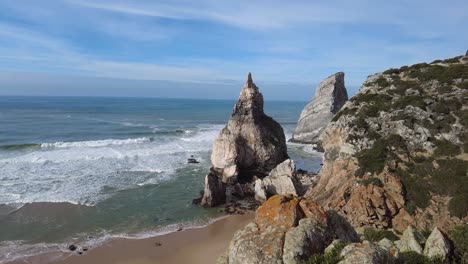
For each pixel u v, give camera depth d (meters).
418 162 22.61
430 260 11.88
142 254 23.02
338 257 9.29
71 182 37.19
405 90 29.25
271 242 10.33
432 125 24.47
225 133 41.16
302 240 10.06
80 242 24.48
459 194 19.41
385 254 9.16
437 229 13.29
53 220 27.91
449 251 12.48
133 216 29.45
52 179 37.84
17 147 53.81
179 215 30.08
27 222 27.34
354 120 27.66
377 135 25.56
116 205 31.66
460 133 23.27
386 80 32.25
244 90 42.53
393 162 22.77
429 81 29.42
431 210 19.64
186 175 42.00
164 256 22.83
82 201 32.09
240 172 41.25
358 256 8.82
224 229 27.42
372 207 20.44
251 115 42.06
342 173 24.83
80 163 45.12
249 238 10.75
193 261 22.27
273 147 42.34
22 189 34.22
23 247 23.47
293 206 11.38
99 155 49.81
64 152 51.25
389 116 26.52
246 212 31.06
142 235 25.95
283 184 33.00
